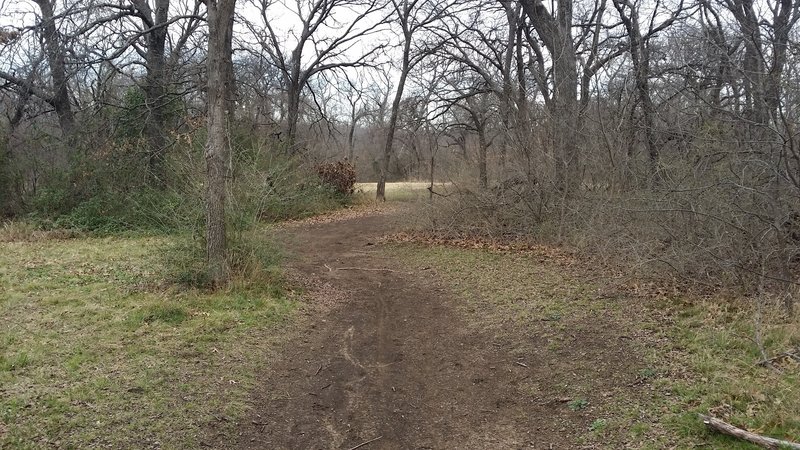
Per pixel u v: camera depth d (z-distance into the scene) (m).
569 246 11.26
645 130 10.91
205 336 6.50
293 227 17.19
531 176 12.50
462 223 13.75
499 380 5.85
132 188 14.87
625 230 9.02
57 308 7.37
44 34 15.03
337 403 5.41
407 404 5.41
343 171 23.73
